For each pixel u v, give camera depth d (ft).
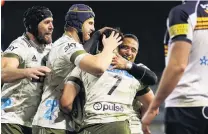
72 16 36.83
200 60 28.94
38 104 38.52
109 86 34.01
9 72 35.88
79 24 36.78
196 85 28.96
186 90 29.04
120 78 34.40
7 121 37.86
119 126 33.50
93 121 33.68
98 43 36.24
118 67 34.73
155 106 28.35
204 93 28.84
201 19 28.78
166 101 29.76
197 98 28.81
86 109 34.09
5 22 113.29
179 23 28.32
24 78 36.09
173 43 28.14
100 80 33.99
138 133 39.32
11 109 38.11
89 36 37.35
